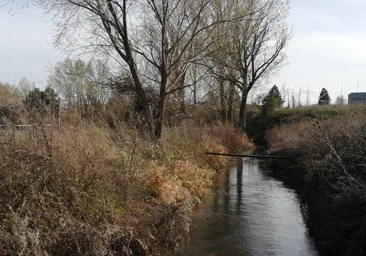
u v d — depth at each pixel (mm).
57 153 7410
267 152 27344
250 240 9016
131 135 11055
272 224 10367
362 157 9930
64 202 6688
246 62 32906
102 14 15094
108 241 6535
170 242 7730
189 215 8898
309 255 8156
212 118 28547
